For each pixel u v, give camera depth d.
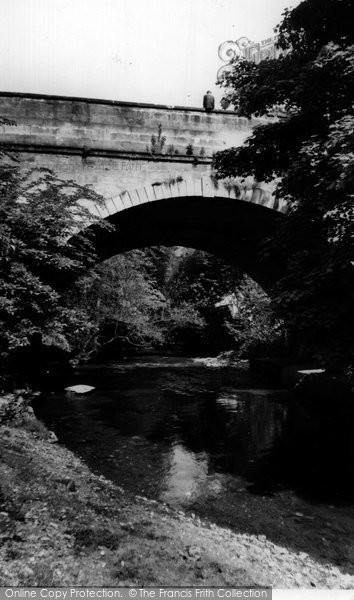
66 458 7.74
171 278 35.34
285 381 16.69
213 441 9.91
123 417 11.74
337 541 5.52
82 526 4.43
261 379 18.86
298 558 4.98
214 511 6.31
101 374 19.78
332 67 7.33
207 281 31.98
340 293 7.79
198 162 13.02
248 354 24.02
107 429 10.51
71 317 9.42
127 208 12.55
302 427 11.27
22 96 11.87
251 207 14.12
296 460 8.77
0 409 8.72
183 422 11.45
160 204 13.46
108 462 8.13
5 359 10.01
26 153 11.91
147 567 3.86
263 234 16.98
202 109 13.07
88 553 3.89
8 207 8.31
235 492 7.08
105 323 23.22
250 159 9.71
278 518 6.16
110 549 4.08
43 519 4.33
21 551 3.61
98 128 12.30
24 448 7.17
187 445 9.55
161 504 6.29
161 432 10.46
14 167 8.54
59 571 3.45
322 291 7.83
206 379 18.77
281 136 8.95
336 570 4.77
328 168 7.58
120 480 7.26
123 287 21.12
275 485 7.44
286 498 6.89
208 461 8.58
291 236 9.03
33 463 6.26
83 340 20.22
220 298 29.84
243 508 6.46
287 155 9.32
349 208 7.62
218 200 13.62
